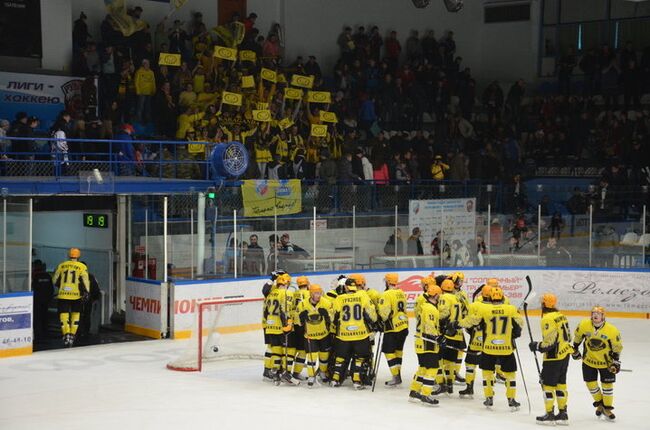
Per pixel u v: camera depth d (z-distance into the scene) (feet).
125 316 75.05
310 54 117.08
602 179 102.73
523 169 114.11
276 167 95.50
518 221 87.15
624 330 78.13
